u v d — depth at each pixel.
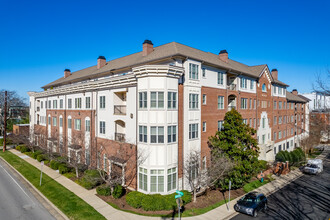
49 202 18.23
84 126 28.17
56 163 27.80
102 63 34.09
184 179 20.61
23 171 27.00
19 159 33.69
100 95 25.47
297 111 51.34
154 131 18.81
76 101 30.06
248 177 22.02
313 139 39.81
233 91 27.88
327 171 32.25
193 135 21.56
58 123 35.03
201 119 22.58
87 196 19.12
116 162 21.16
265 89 36.59
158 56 21.91
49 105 38.44
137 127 19.89
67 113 32.19
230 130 21.48
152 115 18.72
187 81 20.62
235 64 33.00
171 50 22.09
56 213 16.22
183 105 20.61
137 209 16.78
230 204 18.72
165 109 18.70
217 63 24.95
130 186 20.86
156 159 18.83
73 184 22.33
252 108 32.50
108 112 24.12
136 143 20.05
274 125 40.16
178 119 20.05
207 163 23.39
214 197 20.09
